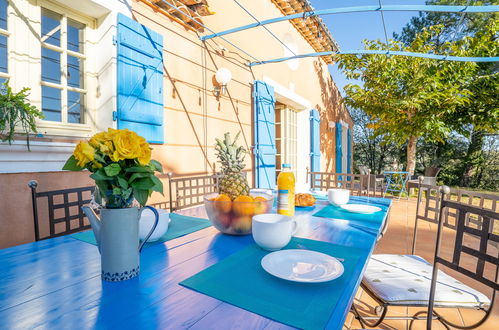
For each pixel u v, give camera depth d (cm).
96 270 81
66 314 58
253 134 470
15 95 176
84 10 241
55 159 217
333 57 774
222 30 398
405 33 1231
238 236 114
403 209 584
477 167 1130
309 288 69
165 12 303
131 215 74
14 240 197
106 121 250
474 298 121
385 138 817
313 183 314
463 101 646
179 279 74
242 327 53
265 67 505
